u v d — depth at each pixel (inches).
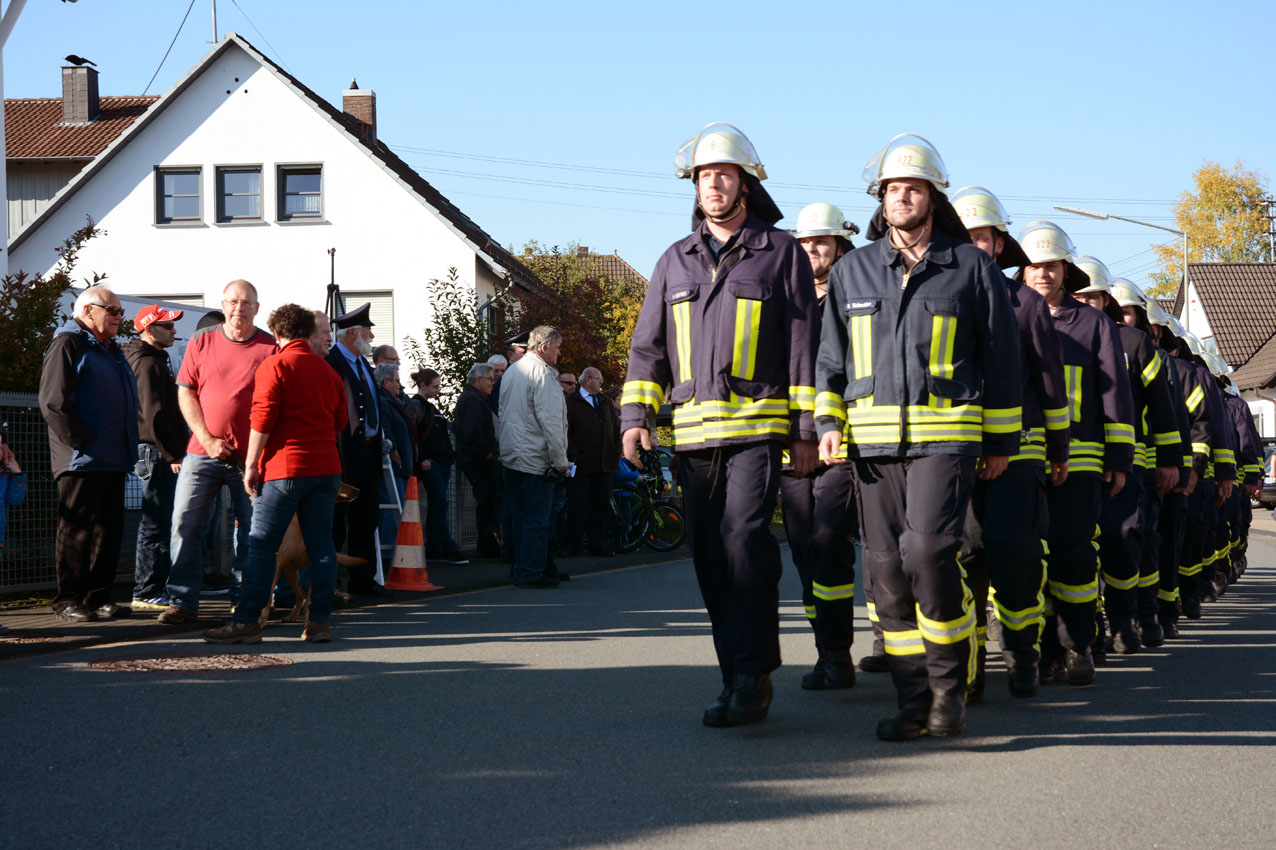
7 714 214.2
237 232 1317.7
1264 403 1863.9
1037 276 271.9
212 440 325.4
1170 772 180.4
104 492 336.2
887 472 201.9
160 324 364.8
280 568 307.1
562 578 465.7
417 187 1357.0
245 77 1318.9
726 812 159.0
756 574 207.0
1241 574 538.3
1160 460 307.9
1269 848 145.9
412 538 426.9
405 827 152.6
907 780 174.9
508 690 238.7
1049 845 146.7
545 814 157.8
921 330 197.2
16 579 380.5
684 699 230.7
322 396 302.5
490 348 756.6
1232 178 2947.8
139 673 253.3
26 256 1333.7
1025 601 236.7
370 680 248.2
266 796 165.6
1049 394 235.0
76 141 1643.7
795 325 209.0
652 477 631.8
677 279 213.2
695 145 211.5
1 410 375.2
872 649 299.1
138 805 161.5
